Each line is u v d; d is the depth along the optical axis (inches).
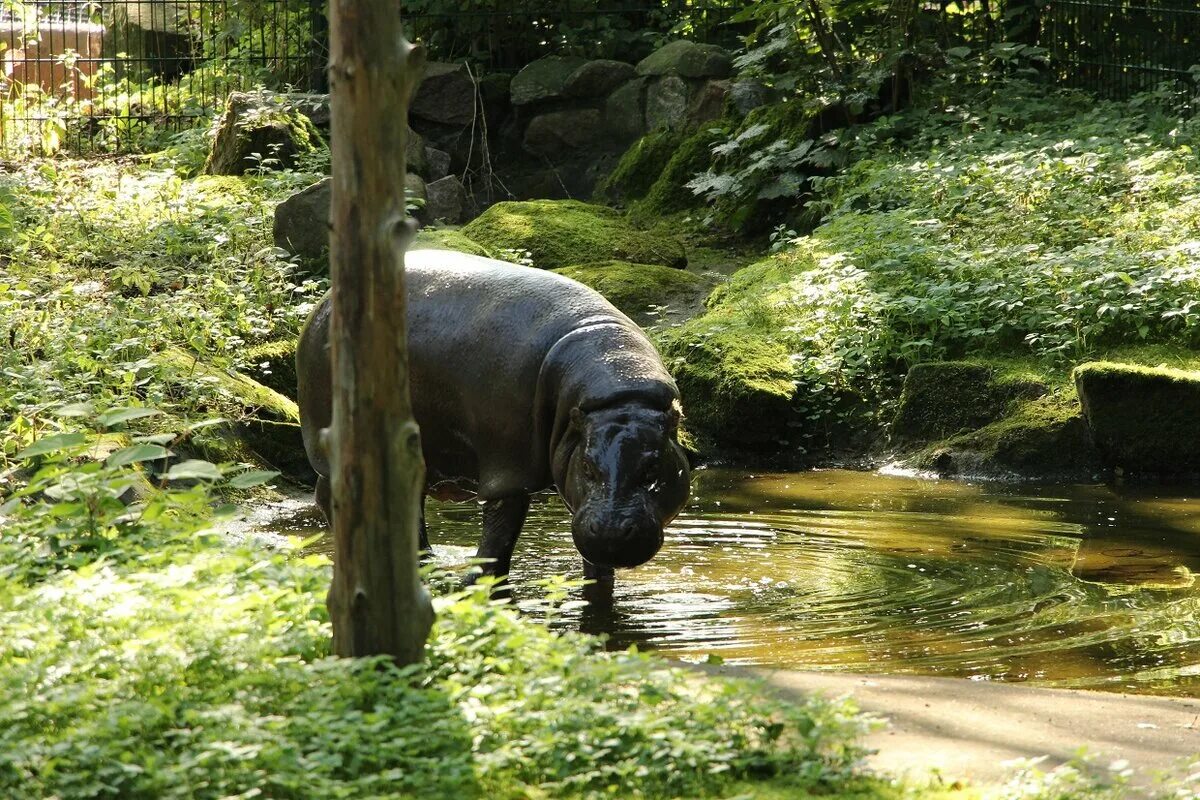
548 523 452.8
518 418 355.6
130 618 235.6
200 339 539.8
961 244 655.1
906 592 368.2
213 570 265.4
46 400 444.5
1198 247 589.9
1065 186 676.7
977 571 389.7
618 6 992.9
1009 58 823.1
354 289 222.1
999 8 898.1
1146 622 338.6
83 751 192.9
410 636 229.6
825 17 840.9
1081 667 305.1
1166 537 429.1
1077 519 455.8
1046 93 846.5
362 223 220.8
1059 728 237.9
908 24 840.3
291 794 189.6
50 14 1043.3
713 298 682.2
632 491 325.7
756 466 571.8
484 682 231.0
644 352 350.3
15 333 517.0
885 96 837.8
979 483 526.3
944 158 735.7
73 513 296.7
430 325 370.3
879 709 245.0
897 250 642.8
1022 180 677.3
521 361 354.3
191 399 501.0
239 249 671.1
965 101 817.5
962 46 868.6
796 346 617.0
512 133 944.9
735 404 575.2
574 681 224.2
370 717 208.1
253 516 468.1
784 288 652.1
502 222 749.9
